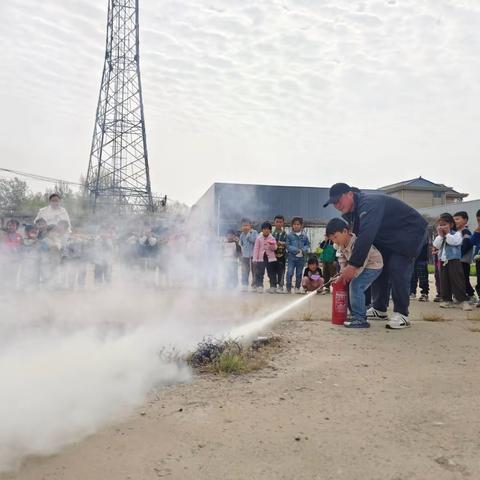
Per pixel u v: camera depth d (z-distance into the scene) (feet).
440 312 23.27
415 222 17.81
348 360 13.55
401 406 10.07
